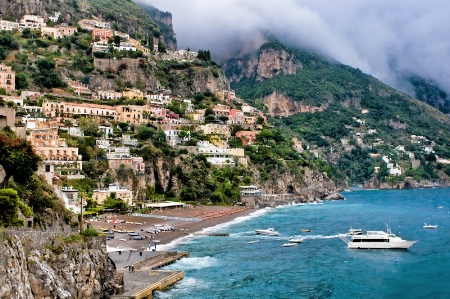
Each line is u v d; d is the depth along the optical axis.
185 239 191.12
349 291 122.19
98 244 100.62
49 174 139.62
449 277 135.75
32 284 73.06
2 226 80.25
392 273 140.12
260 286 124.88
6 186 99.12
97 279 96.06
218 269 141.00
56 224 106.25
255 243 183.38
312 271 141.25
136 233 193.50
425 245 183.75
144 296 108.62
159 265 140.62
